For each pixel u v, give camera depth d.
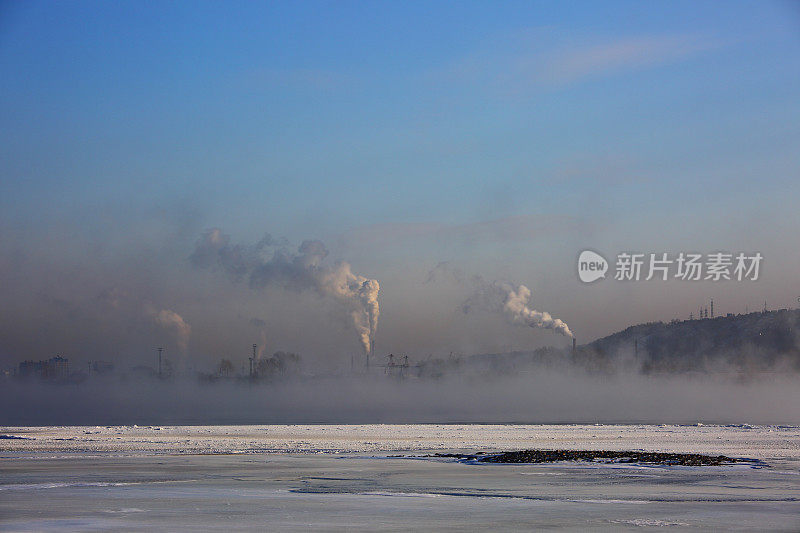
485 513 32.78
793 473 49.16
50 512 32.78
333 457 59.84
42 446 69.31
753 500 37.03
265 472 49.19
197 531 28.30
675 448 70.62
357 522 30.41
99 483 43.25
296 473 48.62
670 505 35.28
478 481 44.34
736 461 56.50
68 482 43.66
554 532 28.42
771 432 95.50
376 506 34.72
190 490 40.19
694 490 40.75
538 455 58.41
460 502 36.00
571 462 55.53
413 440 79.94
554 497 37.91
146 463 54.88
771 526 29.83
